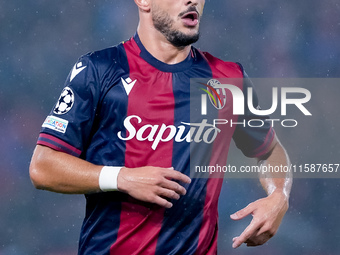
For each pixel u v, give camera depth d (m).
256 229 11.91
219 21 48.09
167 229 11.40
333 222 40.03
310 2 47.31
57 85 46.94
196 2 11.43
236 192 38.53
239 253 37.25
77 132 11.25
